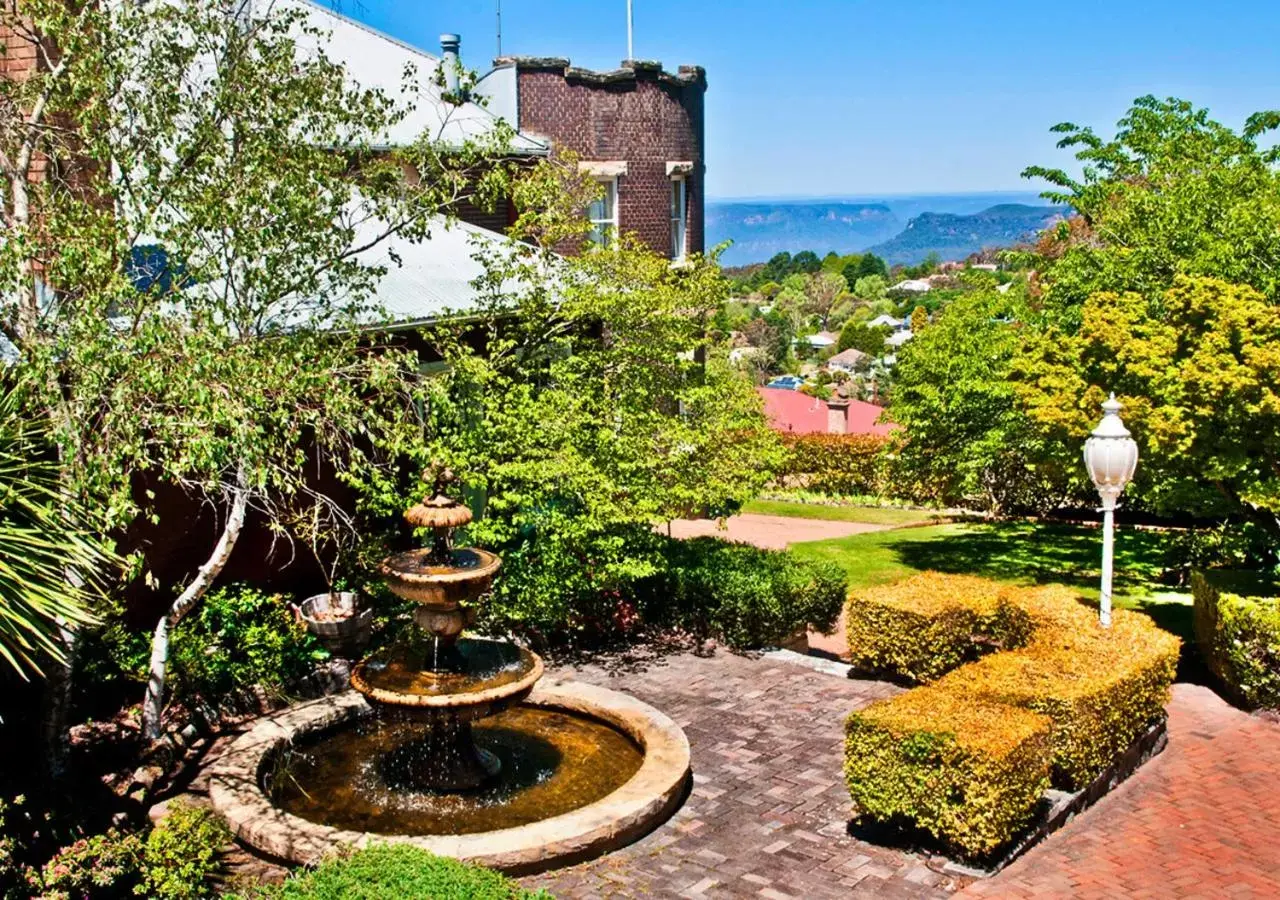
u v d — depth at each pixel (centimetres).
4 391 792
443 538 921
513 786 923
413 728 1026
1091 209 1739
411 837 788
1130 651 1034
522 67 2231
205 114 912
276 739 955
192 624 1108
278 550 1295
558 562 1246
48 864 705
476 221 1905
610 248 1434
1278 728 1104
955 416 1936
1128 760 995
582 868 797
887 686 1196
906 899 761
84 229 821
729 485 1342
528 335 1401
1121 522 2344
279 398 864
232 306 973
